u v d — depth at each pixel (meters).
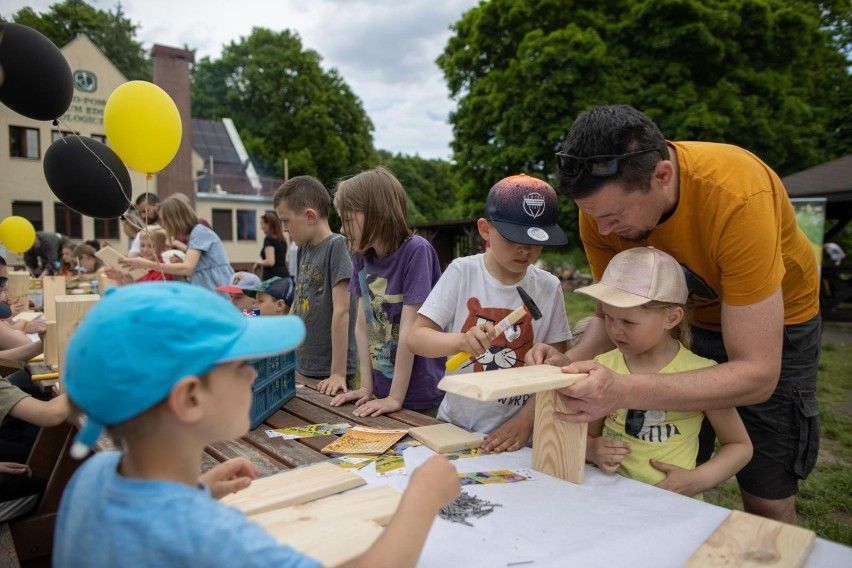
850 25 20.08
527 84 16.09
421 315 2.03
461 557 1.04
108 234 20.09
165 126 2.71
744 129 15.02
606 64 15.24
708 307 1.82
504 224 1.81
